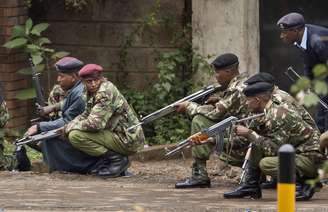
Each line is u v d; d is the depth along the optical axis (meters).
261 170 16.58
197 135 17.41
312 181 10.24
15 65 27.14
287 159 11.39
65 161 20.36
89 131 19.80
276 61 26.42
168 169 22.62
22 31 26.44
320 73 9.25
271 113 16.17
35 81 22.22
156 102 26.50
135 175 20.98
